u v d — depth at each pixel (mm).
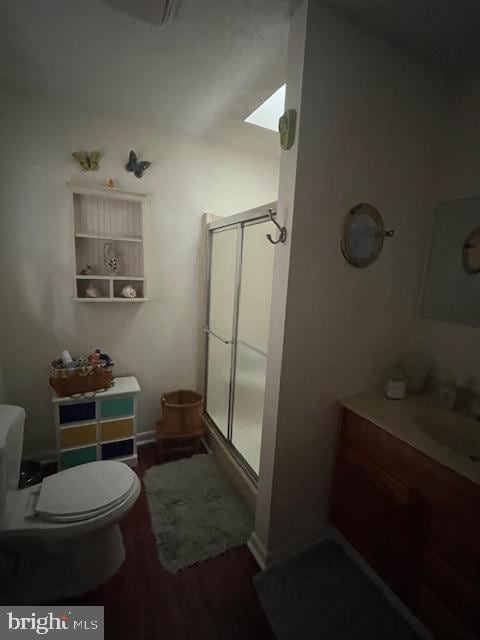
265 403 1429
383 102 1298
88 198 2027
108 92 1756
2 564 1208
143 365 2355
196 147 2264
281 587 1355
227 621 1225
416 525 1154
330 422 1492
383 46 1250
